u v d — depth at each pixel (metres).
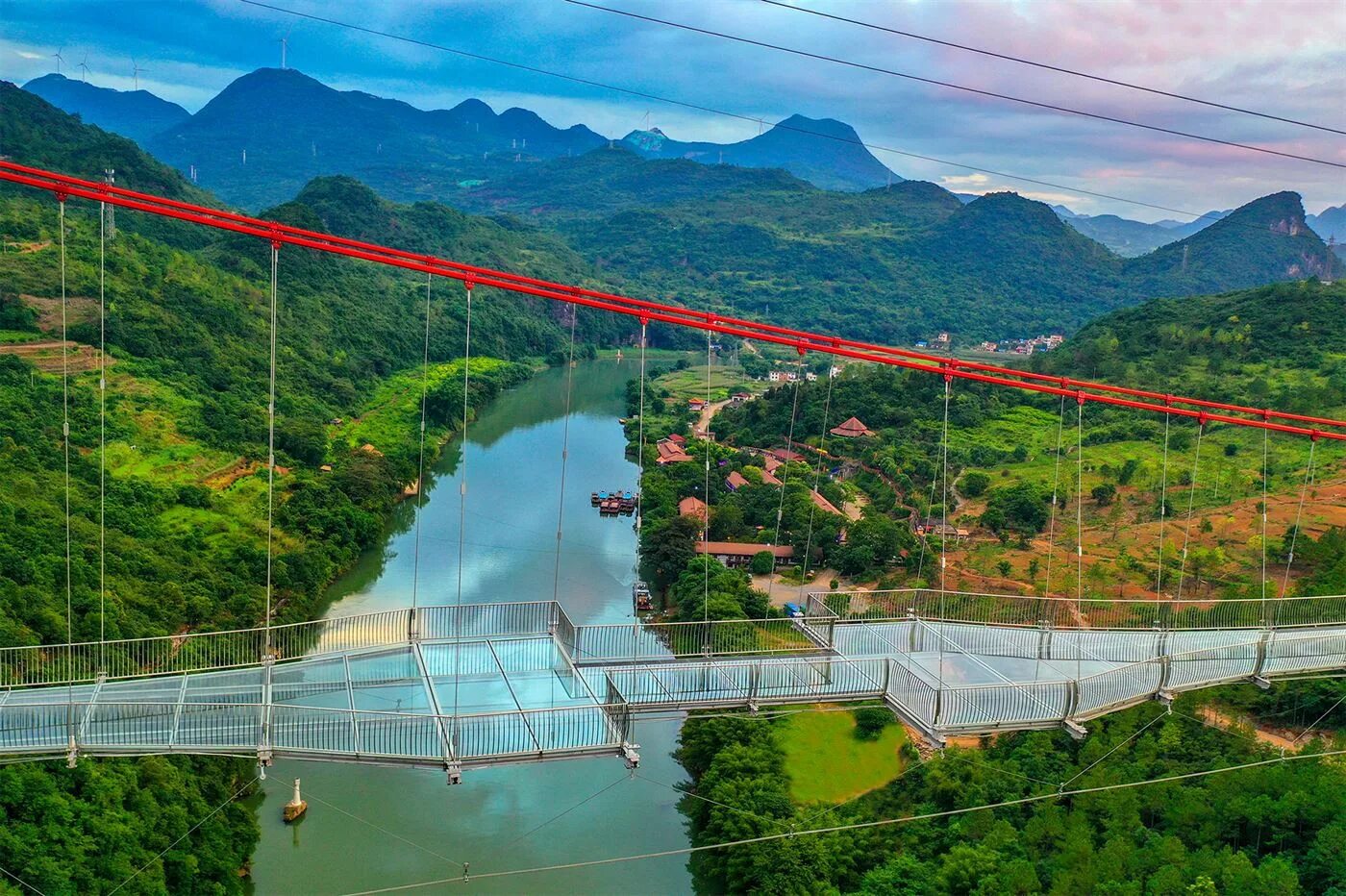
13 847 31.05
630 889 39.19
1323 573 55.53
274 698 24.88
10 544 49.94
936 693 26.08
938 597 35.09
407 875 38.88
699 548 75.56
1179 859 35.69
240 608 55.38
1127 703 29.09
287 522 70.88
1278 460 78.62
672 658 28.52
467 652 27.47
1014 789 42.44
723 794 42.59
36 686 25.66
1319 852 35.53
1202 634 35.34
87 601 46.94
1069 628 34.69
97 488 65.06
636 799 45.62
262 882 37.88
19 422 70.94
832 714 51.28
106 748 21.91
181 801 36.94
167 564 56.66
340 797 43.88
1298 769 40.03
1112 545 69.12
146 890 32.97
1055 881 36.03
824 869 38.78
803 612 34.31
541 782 46.56
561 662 27.45
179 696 24.00
